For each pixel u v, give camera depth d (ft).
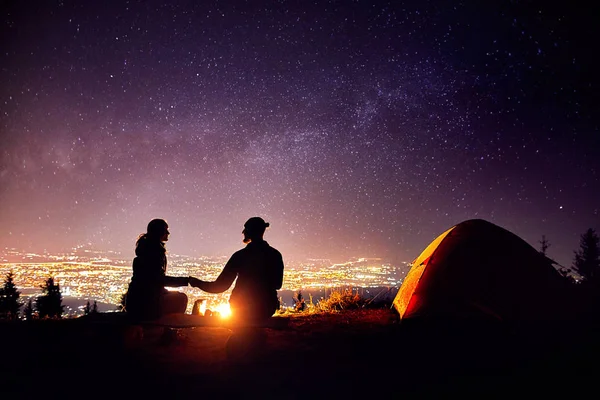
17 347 15.80
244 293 15.35
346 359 15.03
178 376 13.05
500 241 20.17
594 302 18.30
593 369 13.73
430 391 12.07
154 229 16.26
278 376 13.16
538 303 18.24
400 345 16.83
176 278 16.03
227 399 11.40
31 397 11.39
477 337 17.12
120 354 15.21
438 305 18.70
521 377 13.17
